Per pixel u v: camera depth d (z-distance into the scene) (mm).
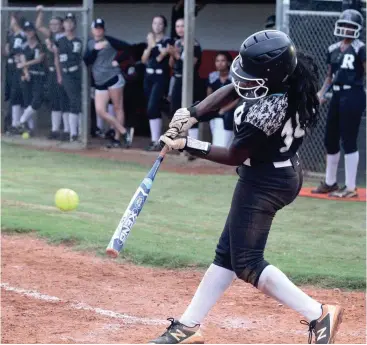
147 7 38344
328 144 23859
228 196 23797
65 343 10656
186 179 26812
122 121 33219
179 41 31000
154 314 12203
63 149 33156
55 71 34062
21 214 19156
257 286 9539
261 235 9477
